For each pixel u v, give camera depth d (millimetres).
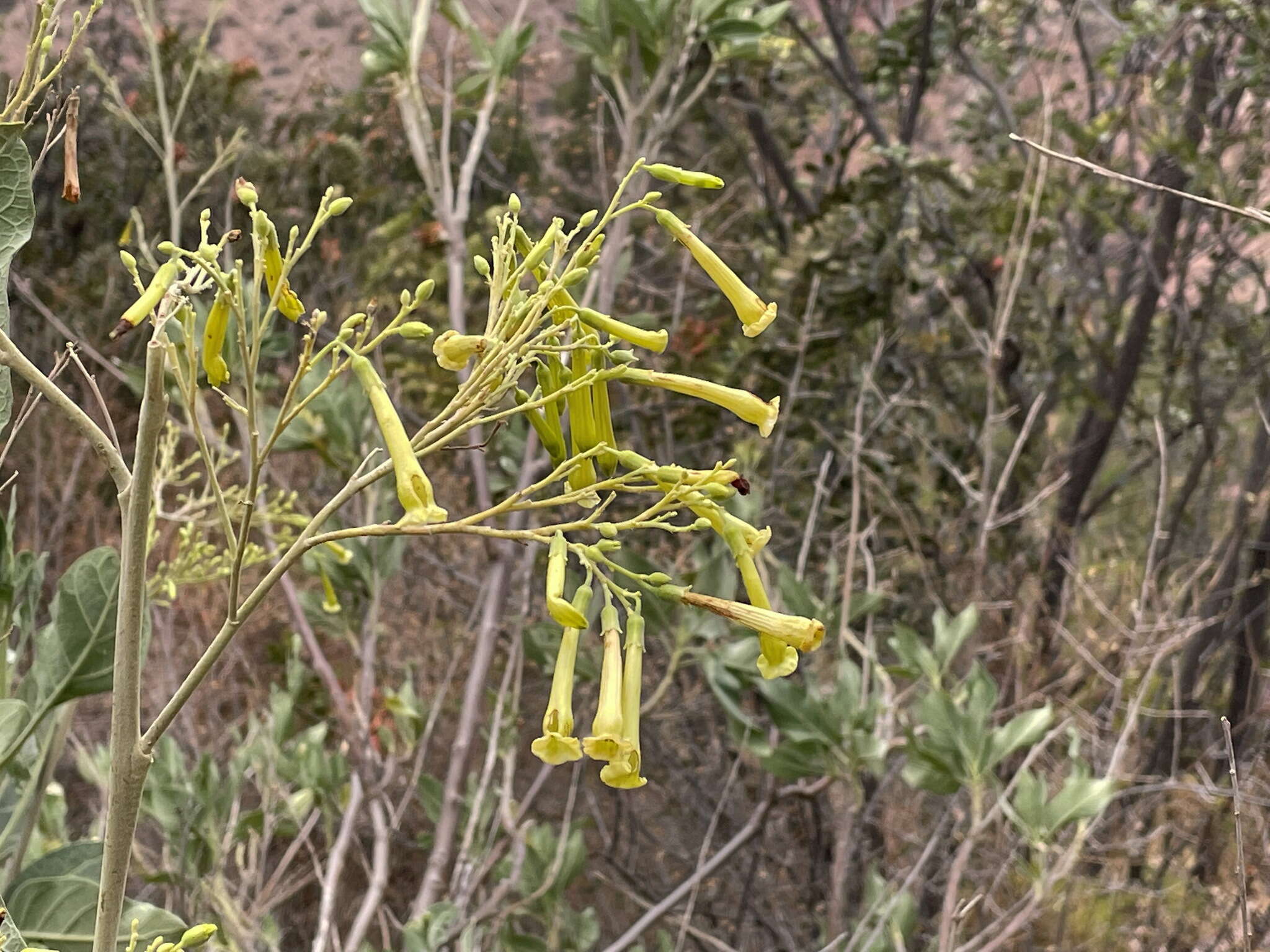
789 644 1200
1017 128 6363
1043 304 6477
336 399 3215
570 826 3830
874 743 3062
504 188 7227
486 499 3400
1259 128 5555
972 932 3881
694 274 6973
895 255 6090
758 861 4582
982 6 6703
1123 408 6523
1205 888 4383
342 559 2807
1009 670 4434
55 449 5930
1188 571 6129
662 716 5066
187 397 1068
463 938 2852
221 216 5949
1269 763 5211
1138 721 4633
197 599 4777
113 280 6172
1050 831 2916
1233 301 6867
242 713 5031
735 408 1233
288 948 4527
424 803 3617
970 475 5805
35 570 1874
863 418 6109
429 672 5691
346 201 1095
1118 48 5441
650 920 3314
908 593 6066
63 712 1823
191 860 2926
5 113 1286
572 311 1266
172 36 6414
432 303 6129
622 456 1221
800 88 7809
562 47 8531
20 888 1524
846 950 3355
